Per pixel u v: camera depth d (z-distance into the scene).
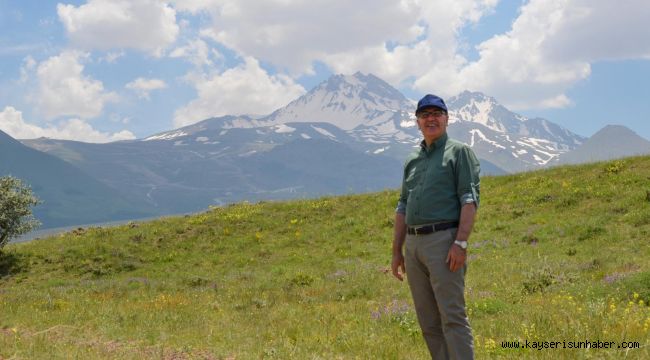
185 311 15.74
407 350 9.04
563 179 31.17
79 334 12.12
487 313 12.36
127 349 9.99
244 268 26.20
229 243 30.17
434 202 5.97
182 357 9.35
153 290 22.41
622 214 24.17
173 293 21.38
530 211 27.64
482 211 29.05
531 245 22.84
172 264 27.94
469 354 5.85
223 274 25.39
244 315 14.99
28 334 11.92
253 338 11.28
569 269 17.73
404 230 6.66
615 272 15.81
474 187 5.87
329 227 31.03
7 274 27.50
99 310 16.02
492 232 25.77
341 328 11.89
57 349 9.73
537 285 15.63
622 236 21.39
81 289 23.36
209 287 22.31
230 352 9.72
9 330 12.50
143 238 31.44
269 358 8.99
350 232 29.78
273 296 18.80
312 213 33.72
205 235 31.56
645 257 18.09
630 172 29.19
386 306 14.52
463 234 5.76
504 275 18.45
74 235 33.31
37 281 26.52
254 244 29.88
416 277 6.28
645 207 24.03
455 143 6.08
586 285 14.34
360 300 16.97
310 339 10.71
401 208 6.69
